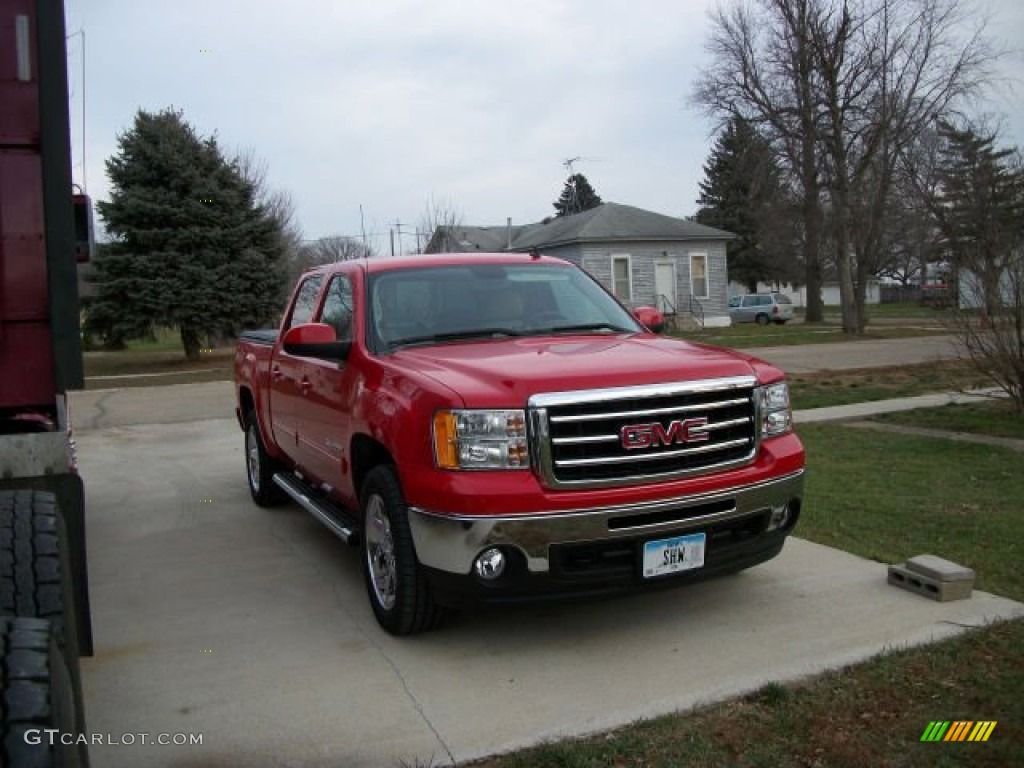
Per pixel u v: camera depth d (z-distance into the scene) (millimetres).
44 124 2994
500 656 4195
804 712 3545
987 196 21672
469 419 3893
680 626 4465
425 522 3979
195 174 25422
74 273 3070
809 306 41344
